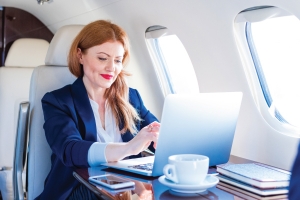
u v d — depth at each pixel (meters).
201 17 1.95
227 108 1.53
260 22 1.81
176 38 2.48
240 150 2.05
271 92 1.90
